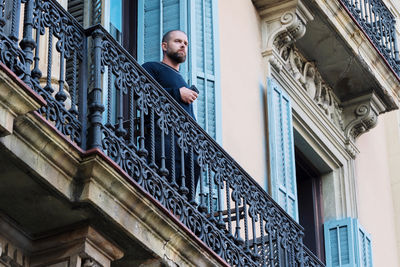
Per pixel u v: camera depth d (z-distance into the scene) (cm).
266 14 1681
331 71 1800
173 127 1216
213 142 1262
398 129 1992
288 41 1683
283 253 1387
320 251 1753
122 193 1110
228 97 1555
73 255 1095
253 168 1555
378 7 1909
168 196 1175
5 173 1055
